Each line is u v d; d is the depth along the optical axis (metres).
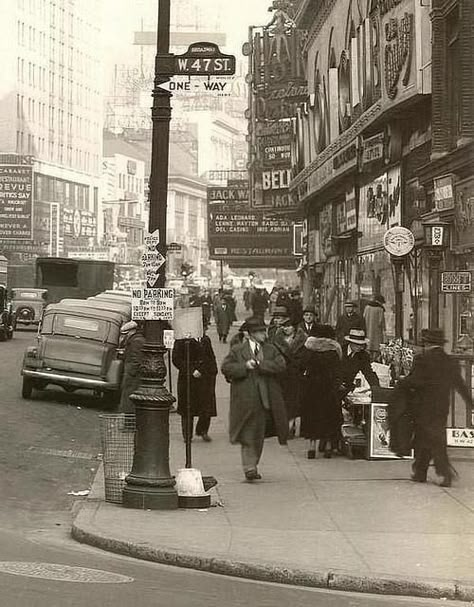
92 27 143.25
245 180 74.31
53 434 17.12
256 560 8.46
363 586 7.98
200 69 11.12
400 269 28.56
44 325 21.84
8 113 118.94
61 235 126.19
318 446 15.19
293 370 15.83
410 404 12.30
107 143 164.25
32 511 11.18
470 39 21.94
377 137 29.72
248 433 12.52
